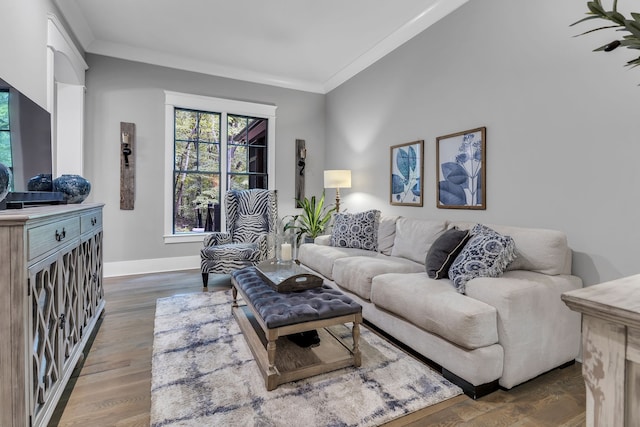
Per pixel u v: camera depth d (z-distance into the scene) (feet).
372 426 4.65
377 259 9.39
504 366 5.51
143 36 12.07
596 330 1.95
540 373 5.87
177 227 14.49
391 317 7.20
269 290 6.71
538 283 5.94
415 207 11.37
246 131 15.85
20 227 3.66
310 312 5.63
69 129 11.89
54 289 4.79
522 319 5.60
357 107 14.62
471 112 9.19
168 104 13.88
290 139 16.65
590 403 1.98
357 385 5.59
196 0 9.84
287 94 16.49
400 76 11.96
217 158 15.21
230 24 11.21
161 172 13.85
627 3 6.12
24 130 6.15
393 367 6.18
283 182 16.56
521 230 7.06
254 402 5.11
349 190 15.29
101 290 8.57
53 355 4.69
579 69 6.78
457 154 9.61
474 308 5.48
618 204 6.23
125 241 13.29
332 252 10.85
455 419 4.84
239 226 13.25
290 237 8.23
